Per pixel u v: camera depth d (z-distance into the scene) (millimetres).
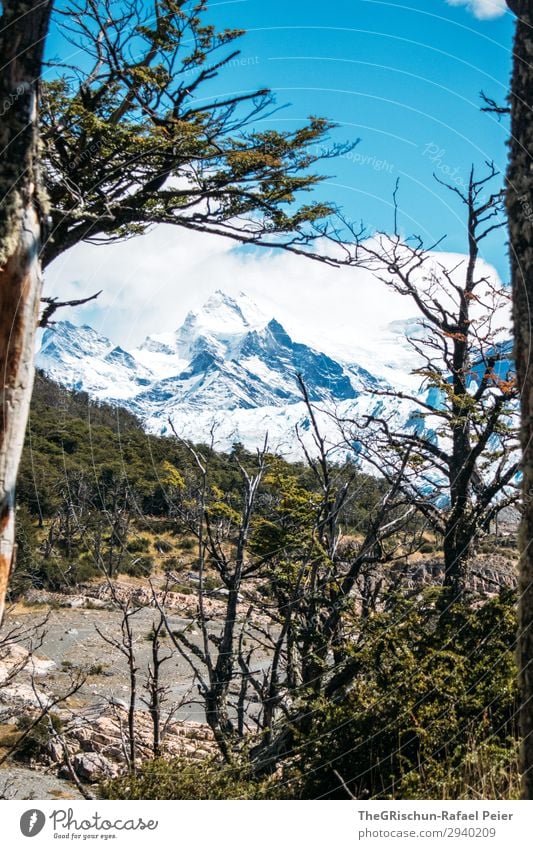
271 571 12789
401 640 9625
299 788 8586
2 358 6820
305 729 10281
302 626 12078
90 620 34875
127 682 27734
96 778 17297
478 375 16969
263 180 11062
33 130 6855
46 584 38594
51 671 28328
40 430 43094
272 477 13516
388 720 8445
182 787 8898
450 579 13133
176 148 10453
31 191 6875
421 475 15914
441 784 6949
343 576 12477
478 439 14500
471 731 7875
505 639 9391
